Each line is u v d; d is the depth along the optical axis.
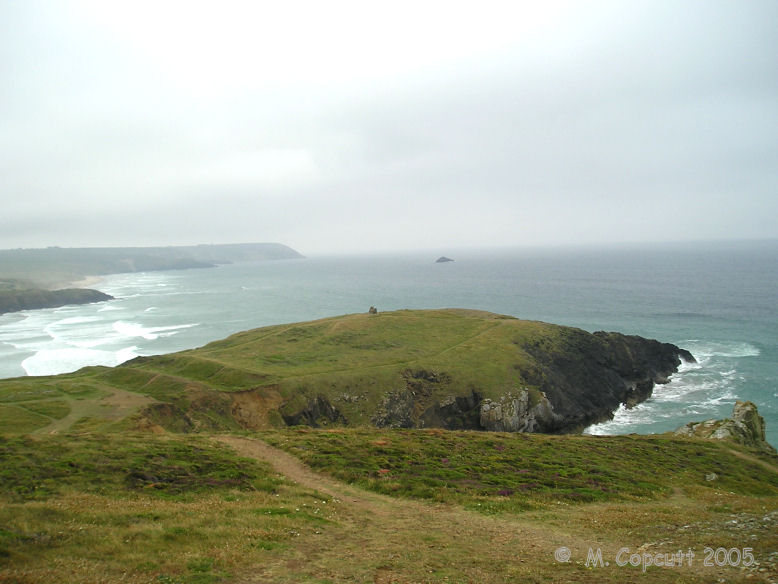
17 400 60.84
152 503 23.44
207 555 17.08
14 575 13.84
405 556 18.70
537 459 40.62
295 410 71.44
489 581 16.56
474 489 31.05
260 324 174.88
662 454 46.97
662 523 24.86
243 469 31.77
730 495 35.12
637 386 98.50
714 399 91.44
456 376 84.44
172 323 179.38
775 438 72.31
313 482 31.45
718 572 17.09
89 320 189.12
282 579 15.75
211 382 75.25
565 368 95.88
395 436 45.66
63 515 19.67
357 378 79.88
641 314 170.00
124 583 14.41
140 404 60.38
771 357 112.56
